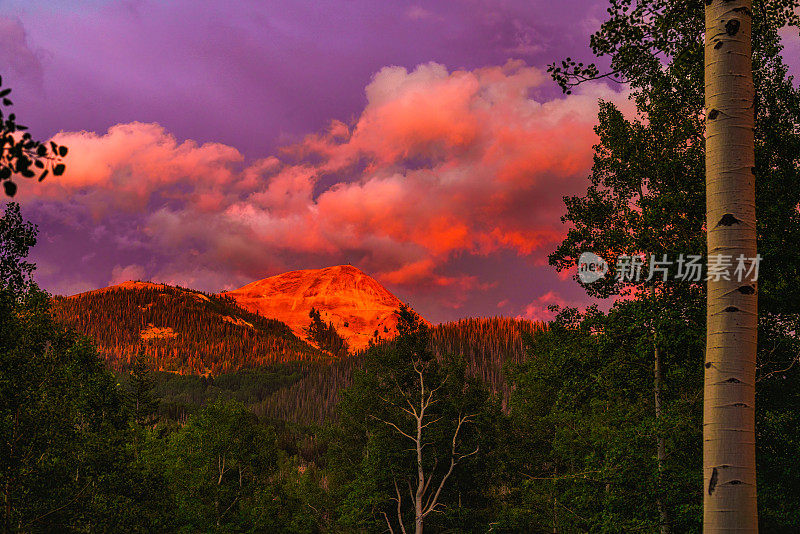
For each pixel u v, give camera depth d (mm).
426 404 35344
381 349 38125
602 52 8758
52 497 19781
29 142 4234
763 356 15289
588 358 17312
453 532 33344
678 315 15367
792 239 14383
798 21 9914
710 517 4664
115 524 22891
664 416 15812
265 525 40906
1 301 15734
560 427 28719
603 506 17172
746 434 4656
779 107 14820
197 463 41719
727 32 5230
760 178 15125
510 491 34719
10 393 18156
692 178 16375
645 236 16266
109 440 24688
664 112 15961
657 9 8281
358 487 33938
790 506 14023
